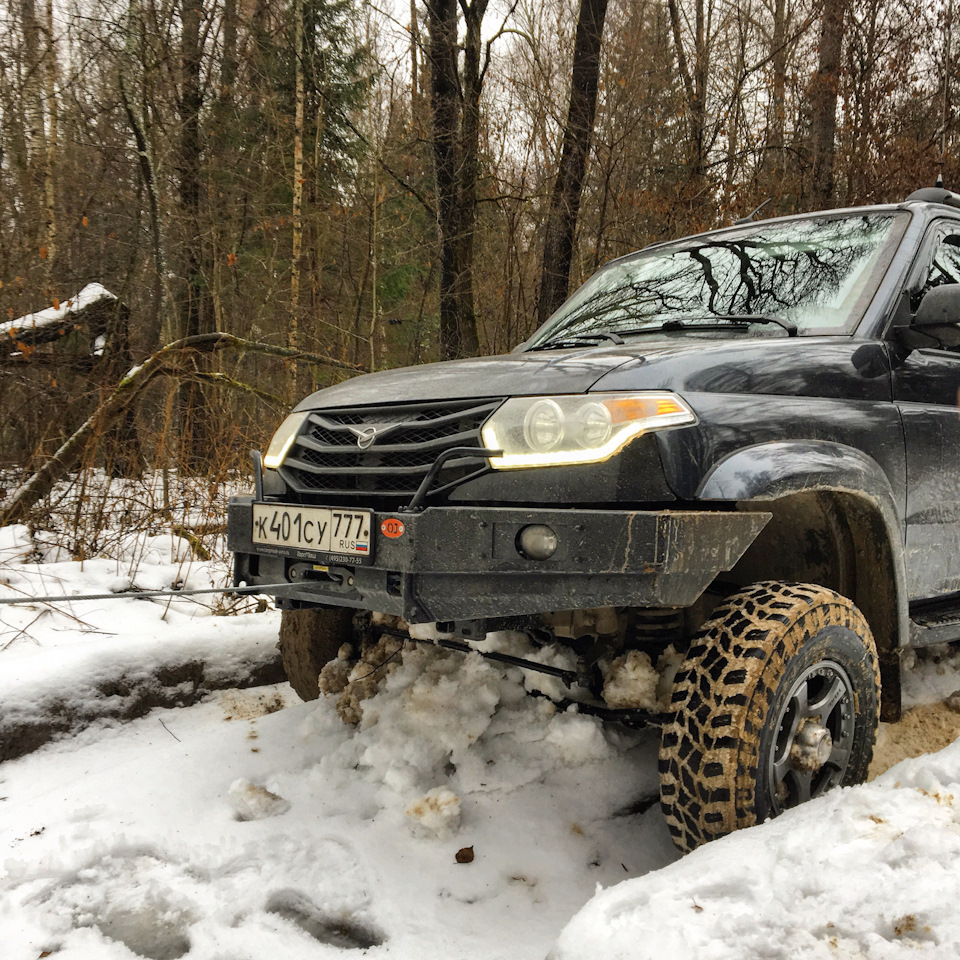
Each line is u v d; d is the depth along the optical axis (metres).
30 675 3.03
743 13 12.82
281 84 15.09
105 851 2.25
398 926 1.95
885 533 2.43
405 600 1.96
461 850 2.23
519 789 2.47
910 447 2.58
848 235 3.03
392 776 2.46
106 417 5.33
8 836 2.35
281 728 3.01
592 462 1.97
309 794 2.57
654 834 2.37
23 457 5.61
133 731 3.12
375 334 16.25
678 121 11.77
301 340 13.16
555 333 3.36
